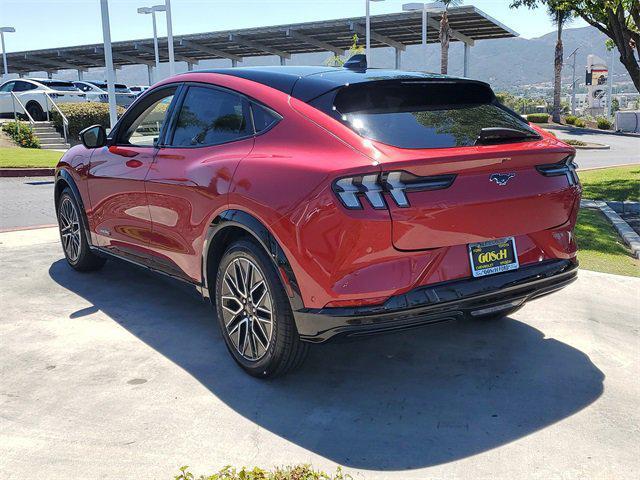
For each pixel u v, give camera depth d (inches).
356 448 113.3
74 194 209.0
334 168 117.2
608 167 666.2
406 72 150.2
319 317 120.6
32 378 140.0
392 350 157.6
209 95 160.1
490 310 130.6
